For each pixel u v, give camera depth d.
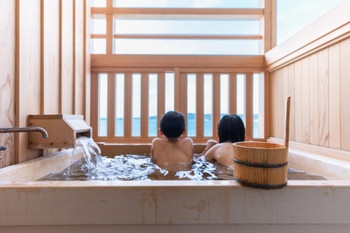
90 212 0.62
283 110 1.81
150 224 0.63
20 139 1.01
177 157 1.19
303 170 1.24
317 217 0.62
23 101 1.04
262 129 2.13
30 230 0.62
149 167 1.17
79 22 1.81
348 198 0.62
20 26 1.02
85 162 1.31
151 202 0.62
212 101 2.13
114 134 2.12
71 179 0.98
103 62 2.08
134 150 1.57
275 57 1.84
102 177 1.00
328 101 1.27
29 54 1.10
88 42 2.01
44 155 1.21
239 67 2.10
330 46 1.25
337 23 1.12
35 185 0.62
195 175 1.00
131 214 0.62
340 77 1.18
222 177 0.97
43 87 1.23
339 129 1.18
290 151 1.40
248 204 0.62
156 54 2.09
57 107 1.42
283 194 0.62
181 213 0.63
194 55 2.10
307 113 1.47
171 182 0.65
